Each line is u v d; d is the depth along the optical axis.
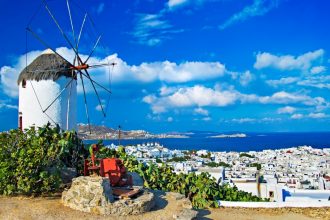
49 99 17.52
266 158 103.94
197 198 14.02
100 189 10.34
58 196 11.63
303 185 49.75
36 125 17.45
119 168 11.57
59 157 13.16
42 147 12.44
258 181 23.56
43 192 11.91
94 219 9.77
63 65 17.64
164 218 10.32
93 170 11.80
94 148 12.19
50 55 18.08
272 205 14.13
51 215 9.91
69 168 13.26
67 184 12.68
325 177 58.84
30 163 11.41
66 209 10.39
